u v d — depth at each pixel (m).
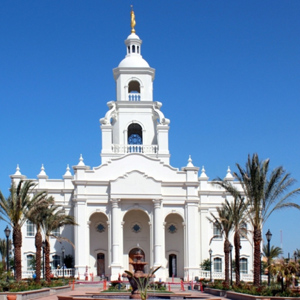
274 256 102.62
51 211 70.62
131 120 96.31
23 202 59.94
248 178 54.94
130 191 88.31
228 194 94.06
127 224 92.94
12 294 48.84
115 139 96.00
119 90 97.62
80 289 72.06
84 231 87.75
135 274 53.16
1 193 58.31
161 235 88.19
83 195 88.69
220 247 92.38
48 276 70.44
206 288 68.06
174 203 90.12
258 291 50.38
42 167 94.19
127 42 100.44
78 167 89.56
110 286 70.56
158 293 57.38
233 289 57.94
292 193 54.06
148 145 95.19
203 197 93.94
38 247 65.56
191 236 89.25
